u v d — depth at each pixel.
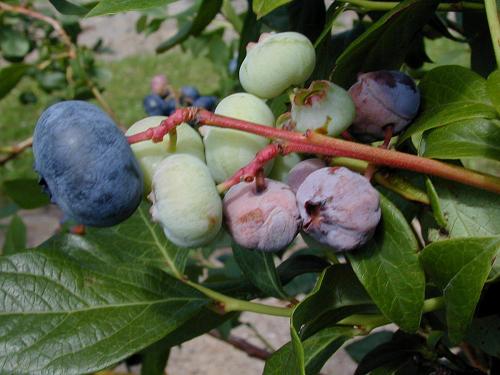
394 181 0.09
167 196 0.08
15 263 0.10
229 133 0.09
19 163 0.63
